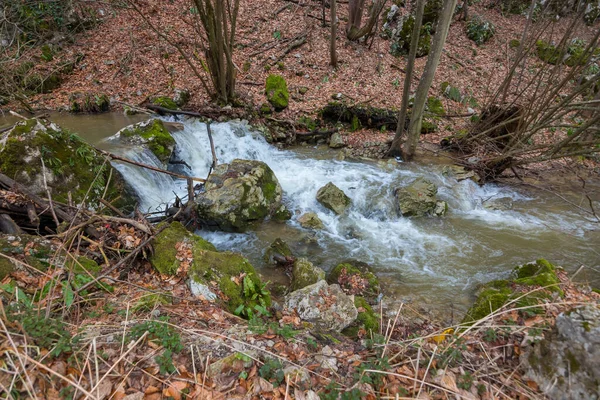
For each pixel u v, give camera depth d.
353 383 2.29
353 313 3.40
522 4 15.52
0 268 2.88
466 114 10.55
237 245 5.54
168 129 8.03
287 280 4.73
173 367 2.19
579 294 3.50
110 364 2.15
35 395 1.82
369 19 11.91
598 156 8.41
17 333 2.06
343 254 5.51
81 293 2.88
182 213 5.48
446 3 6.68
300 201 7.02
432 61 7.36
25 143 4.62
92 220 3.80
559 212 6.86
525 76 12.07
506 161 7.57
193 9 9.20
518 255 5.49
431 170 8.14
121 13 11.91
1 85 9.00
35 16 10.54
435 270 5.12
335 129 9.84
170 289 3.38
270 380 2.23
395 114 9.90
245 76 10.91
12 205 3.97
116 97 9.53
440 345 2.61
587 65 6.62
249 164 6.50
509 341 2.58
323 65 11.88
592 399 1.95
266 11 13.46
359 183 7.49
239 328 2.81
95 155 5.28
